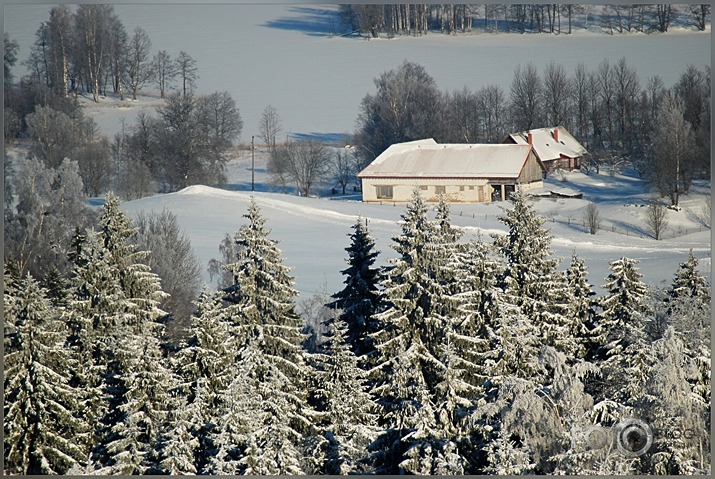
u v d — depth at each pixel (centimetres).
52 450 14075
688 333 15325
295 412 14712
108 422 14388
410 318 14588
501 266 16125
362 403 13938
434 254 14625
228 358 15025
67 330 15912
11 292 15512
